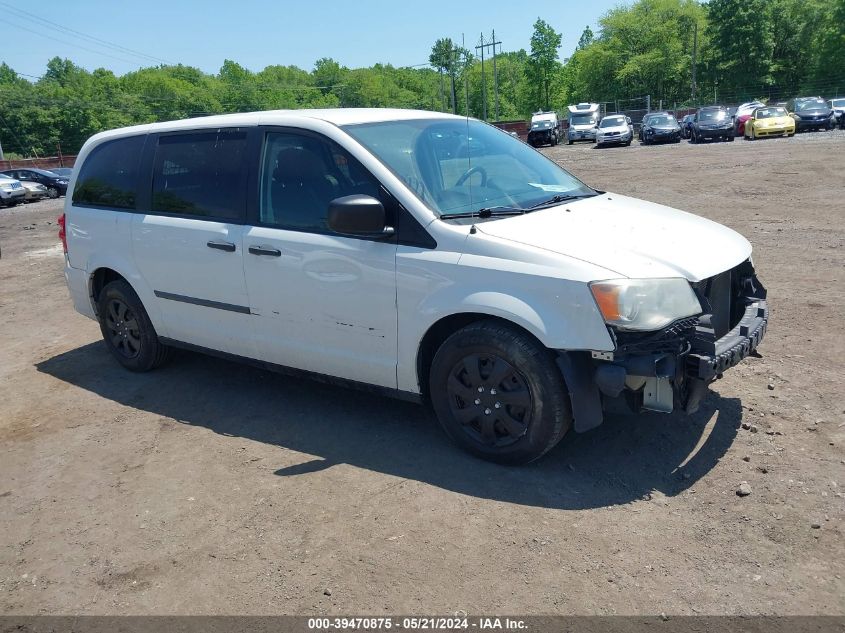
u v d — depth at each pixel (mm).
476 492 3445
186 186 4789
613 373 3164
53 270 10891
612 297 3164
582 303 3205
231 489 3660
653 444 3797
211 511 3461
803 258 7777
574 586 2727
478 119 5062
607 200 4355
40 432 4605
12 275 10641
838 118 33312
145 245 5004
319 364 4250
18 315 8000
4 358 6340
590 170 21734
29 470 4078
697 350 3299
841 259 7594
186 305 4879
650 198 13414
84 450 4285
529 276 3332
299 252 4098
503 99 108188
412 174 3902
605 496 3338
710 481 3396
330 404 4699
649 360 3170
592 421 3361
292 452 4035
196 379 5352
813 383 4434
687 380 3330
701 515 3131
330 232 4008
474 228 3582
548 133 41844
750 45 69375
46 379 5648
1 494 3820
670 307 3229
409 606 2680
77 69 141750
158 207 4973
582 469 3600
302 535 3195
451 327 3793
